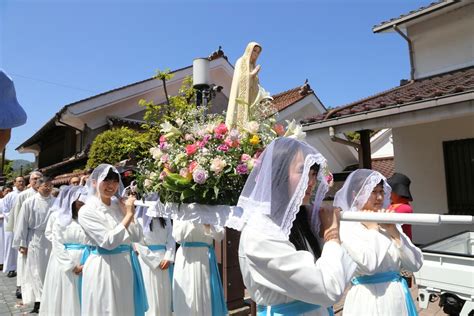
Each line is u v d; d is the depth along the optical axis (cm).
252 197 190
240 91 350
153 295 441
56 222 450
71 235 440
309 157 178
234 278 512
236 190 285
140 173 355
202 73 574
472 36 807
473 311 405
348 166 1204
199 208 293
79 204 448
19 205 689
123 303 356
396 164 841
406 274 619
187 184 290
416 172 809
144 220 452
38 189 645
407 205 432
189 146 301
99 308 345
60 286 447
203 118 351
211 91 625
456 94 506
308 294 162
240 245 188
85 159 1189
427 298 435
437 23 865
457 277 406
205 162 288
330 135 672
